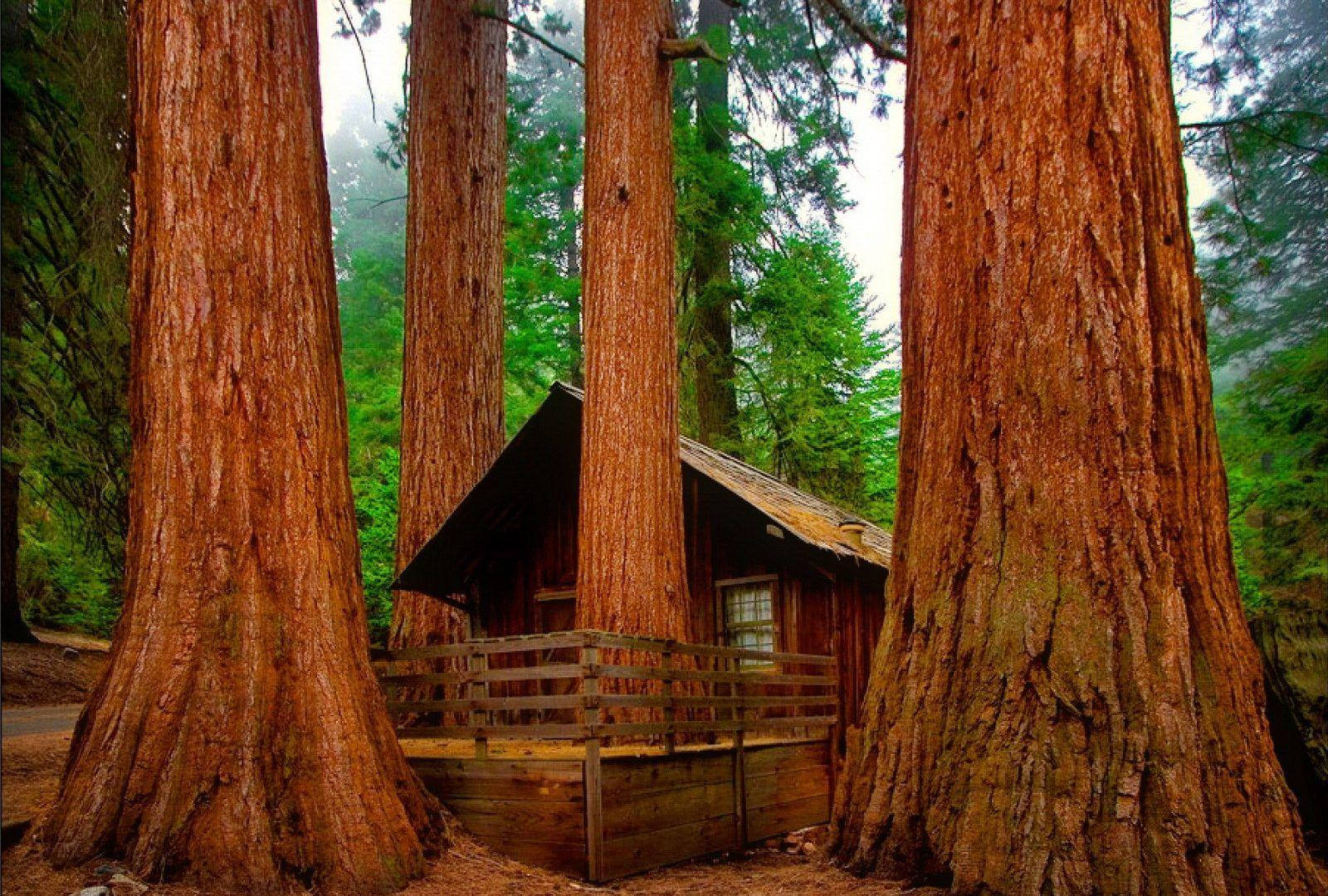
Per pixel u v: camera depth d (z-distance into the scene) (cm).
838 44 1844
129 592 594
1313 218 2356
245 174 634
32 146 1350
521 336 2512
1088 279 505
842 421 2395
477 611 1401
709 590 1296
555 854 700
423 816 653
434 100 1381
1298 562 1338
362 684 626
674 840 788
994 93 545
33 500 1692
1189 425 496
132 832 539
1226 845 433
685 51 1086
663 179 1085
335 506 648
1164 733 449
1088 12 522
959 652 515
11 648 1636
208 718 559
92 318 1371
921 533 554
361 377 3000
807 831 977
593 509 992
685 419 2489
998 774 477
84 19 1242
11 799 673
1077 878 441
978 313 539
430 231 1357
